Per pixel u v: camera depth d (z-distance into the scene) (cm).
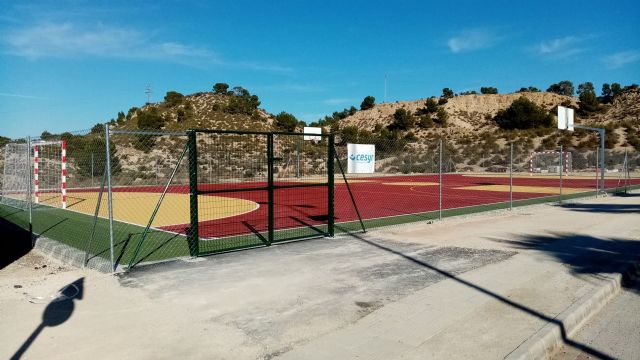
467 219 1446
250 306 611
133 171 2891
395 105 12081
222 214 1619
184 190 2792
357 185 3244
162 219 1488
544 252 952
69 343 491
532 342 498
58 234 1180
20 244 1084
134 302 623
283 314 581
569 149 5956
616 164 5272
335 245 1015
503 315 580
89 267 822
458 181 3781
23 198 2034
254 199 2245
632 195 2431
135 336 511
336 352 473
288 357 461
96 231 1229
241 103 9206
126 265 815
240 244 1012
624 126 6888
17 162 1938
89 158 2608
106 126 794
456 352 474
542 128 8100
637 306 674
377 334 520
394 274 773
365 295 659
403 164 5434
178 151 3078
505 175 4816
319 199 2211
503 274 775
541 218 1480
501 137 7231
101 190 818
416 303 625
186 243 1040
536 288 696
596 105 9644
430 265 836
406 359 457
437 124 9975
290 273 775
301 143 3894
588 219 1454
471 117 10700
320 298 645
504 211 1647
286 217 1514
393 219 1458
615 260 882
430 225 1314
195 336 511
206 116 8512
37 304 615
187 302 624
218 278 741
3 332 520
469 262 861
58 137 1788
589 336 562
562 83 13838
